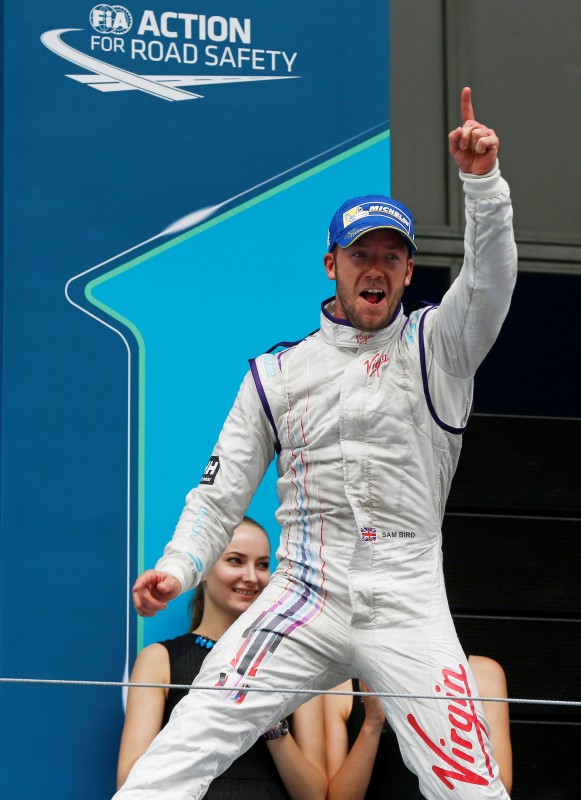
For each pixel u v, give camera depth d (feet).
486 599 47.42
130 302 42.75
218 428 42.68
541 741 46.62
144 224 43.24
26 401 41.52
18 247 42.29
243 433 32.50
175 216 43.50
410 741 29.63
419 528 30.99
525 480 48.70
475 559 47.55
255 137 44.45
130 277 42.88
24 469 41.14
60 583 40.75
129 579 41.27
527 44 49.39
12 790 39.34
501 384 57.21
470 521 47.80
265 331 43.55
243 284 43.62
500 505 48.37
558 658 47.34
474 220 28.76
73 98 43.39
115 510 41.52
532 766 46.37
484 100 48.73
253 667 29.89
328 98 45.16
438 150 48.19
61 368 41.93
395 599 30.37
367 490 30.76
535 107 49.19
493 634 47.09
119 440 41.93
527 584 47.75
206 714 29.30
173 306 43.01
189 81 44.19
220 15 44.65
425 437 30.99
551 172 49.06
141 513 41.70
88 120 43.39
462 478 48.26
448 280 48.01
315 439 31.22
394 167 47.78
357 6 45.75
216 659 30.30
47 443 41.45
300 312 43.91
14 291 42.04
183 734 29.09
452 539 47.57
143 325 42.70
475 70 48.78
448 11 48.78
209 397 42.80
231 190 44.01
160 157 43.70
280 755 36.22
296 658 30.35
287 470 32.30
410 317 32.14
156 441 42.19
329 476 31.04
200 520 31.86
